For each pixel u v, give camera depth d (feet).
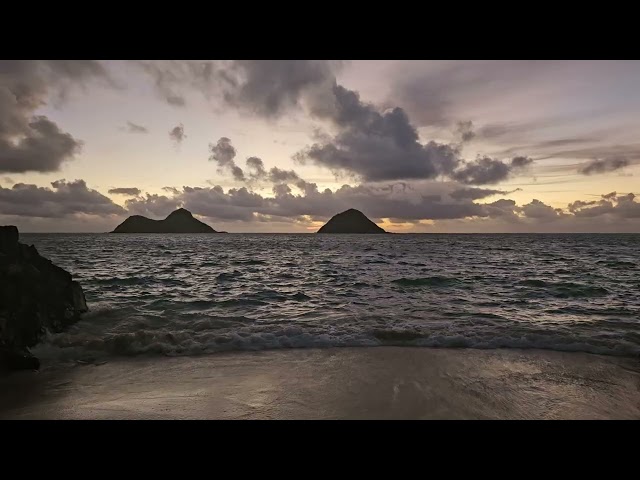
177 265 79.10
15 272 25.14
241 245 190.29
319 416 13.12
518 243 207.10
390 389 15.88
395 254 118.93
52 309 26.76
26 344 22.00
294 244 204.03
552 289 46.83
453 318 30.78
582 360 20.16
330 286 50.21
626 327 27.89
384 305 36.94
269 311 34.04
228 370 18.53
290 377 17.46
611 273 63.36
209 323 28.53
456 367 18.88
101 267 72.54
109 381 17.19
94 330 26.71
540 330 26.22
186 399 14.82
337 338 24.18
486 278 56.70
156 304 36.73
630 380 17.21
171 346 22.44
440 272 65.98
